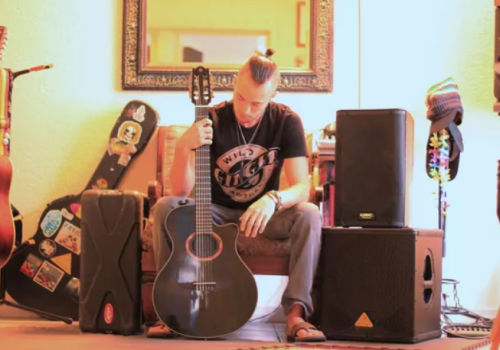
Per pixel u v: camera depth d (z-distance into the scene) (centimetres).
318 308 272
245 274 257
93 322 272
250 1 354
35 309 310
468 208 349
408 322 255
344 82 354
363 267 261
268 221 267
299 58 353
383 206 266
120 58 354
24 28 354
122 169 340
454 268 347
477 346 248
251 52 354
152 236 275
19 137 351
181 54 353
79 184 351
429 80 353
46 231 334
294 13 354
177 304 254
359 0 353
